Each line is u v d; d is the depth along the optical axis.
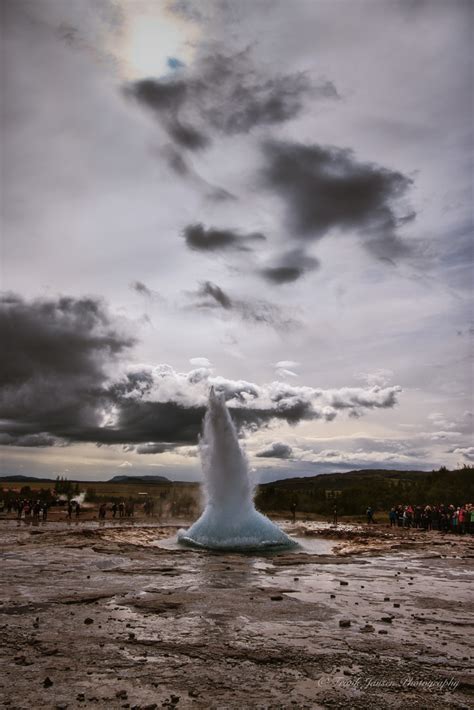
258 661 7.06
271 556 20.03
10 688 5.95
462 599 11.65
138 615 9.50
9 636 8.01
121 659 7.03
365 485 64.38
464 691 6.14
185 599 10.82
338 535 29.58
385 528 35.28
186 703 5.62
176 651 7.42
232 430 24.83
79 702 5.58
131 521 37.91
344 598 11.53
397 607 10.64
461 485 55.97
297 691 6.04
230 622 9.09
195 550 21.45
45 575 14.05
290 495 62.88
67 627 8.57
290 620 9.34
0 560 17.02
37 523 34.41
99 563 16.48
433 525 35.81
